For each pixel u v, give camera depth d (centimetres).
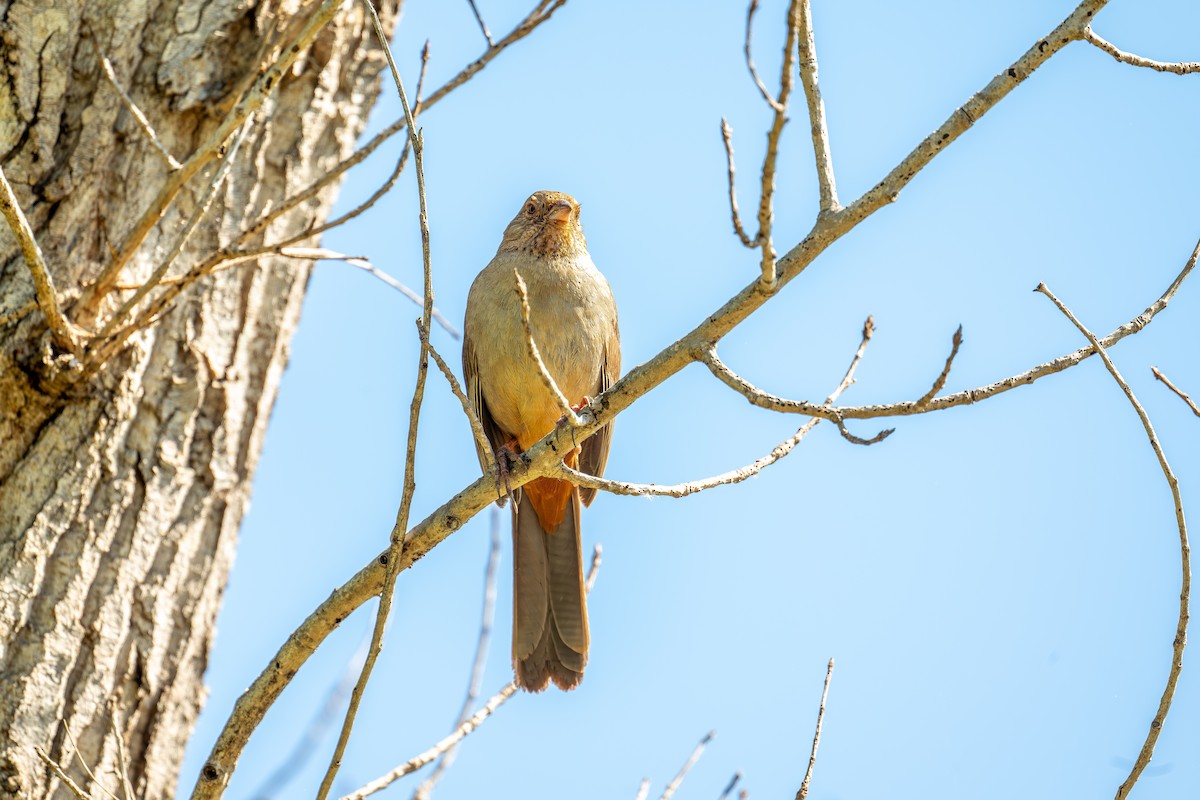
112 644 949
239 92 1037
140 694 958
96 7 1028
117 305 988
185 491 1001
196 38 1046
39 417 952
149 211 922
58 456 953
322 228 913
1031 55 719
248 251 920
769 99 636
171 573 984
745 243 692
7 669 915
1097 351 733
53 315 900
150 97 1033
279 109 1099
